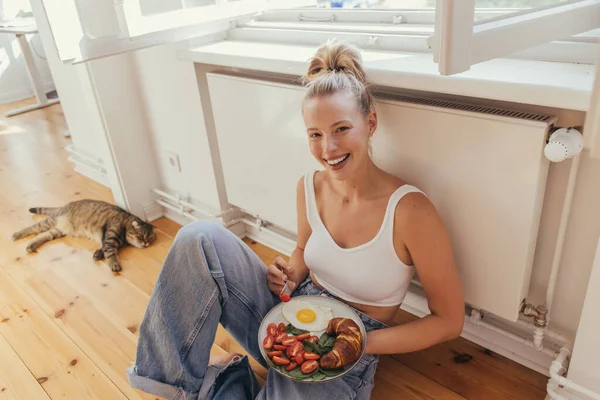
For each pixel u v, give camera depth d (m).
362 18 1.56
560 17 0.90
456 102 1.18
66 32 1.31
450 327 1.15
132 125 2.21
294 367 1.09
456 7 0.76
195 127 1.94
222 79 1.62
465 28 0.78
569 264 1.20
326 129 1.04
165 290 1.19
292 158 1.55
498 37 0.83
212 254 1.20
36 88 4.42
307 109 1.06
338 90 1.04
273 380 1.18
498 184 1.09
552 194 1.15
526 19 0.86
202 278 1.19
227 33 1.84
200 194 2.14
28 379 1.51
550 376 1.23
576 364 1.14
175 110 2.00
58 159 3.28
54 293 1.91
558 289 1.25
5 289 1.95
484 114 1.05
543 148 1.00
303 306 1.21
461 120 1.09
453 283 1.12
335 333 1.14
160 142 2.22
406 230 1.10
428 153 1.19
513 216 1.10
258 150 1.65
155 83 2.03
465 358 1.46
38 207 2.53
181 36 1.56
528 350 1.39
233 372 1.30
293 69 1.36
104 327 1.70
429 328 1.15
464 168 1.13
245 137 1.67
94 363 1.55
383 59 1.26
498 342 1.44
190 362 1.24
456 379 1.39
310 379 1.05
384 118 1.24
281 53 1.49
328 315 1.19
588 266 1.17
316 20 1.68
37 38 4.81
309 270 1.40
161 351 1.21
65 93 2.72
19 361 1.58
